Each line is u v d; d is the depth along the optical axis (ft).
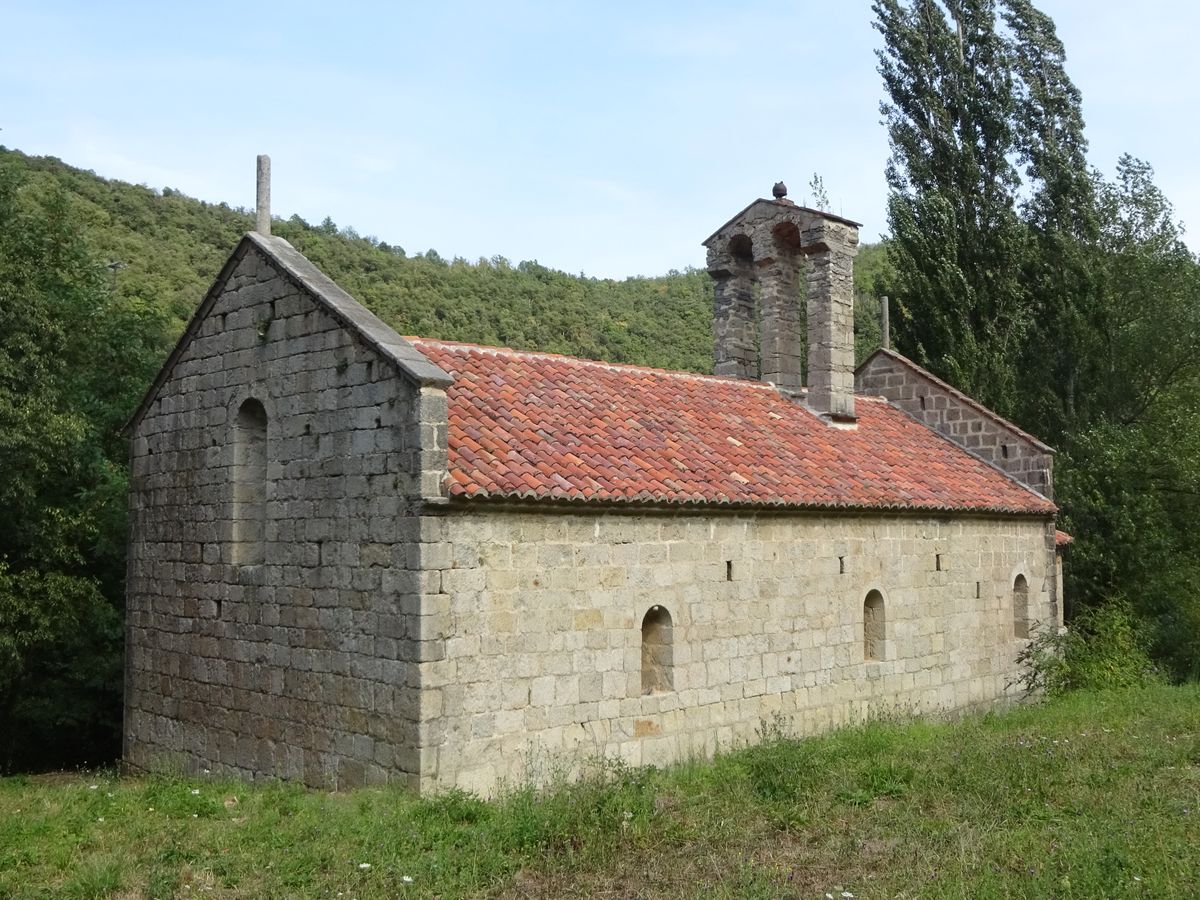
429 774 42.27
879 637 64.49
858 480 64.39
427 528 42.91
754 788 44.70
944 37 118.32
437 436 43.32
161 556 57.62
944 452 79.25
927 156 118.83
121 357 87.92
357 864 34.42
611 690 48.80
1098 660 77.10
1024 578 77.61
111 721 76.54
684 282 252.42
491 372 55.06
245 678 51.52
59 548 68.49
